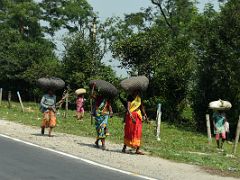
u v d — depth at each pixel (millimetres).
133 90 14695
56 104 18125
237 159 15898
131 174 11297
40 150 13984
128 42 36812
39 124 22656
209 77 31391
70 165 11898
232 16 30875
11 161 11844
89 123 26078
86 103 38500
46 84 17406
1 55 47469
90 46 40562
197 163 14031
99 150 15055
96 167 11891
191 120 36000
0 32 49812
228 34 30922
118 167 12141
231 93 30469
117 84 37938
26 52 47594
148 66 36500
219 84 31156
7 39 49094
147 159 13961
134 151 15562
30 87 48531
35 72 44750
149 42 36594
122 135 21094
